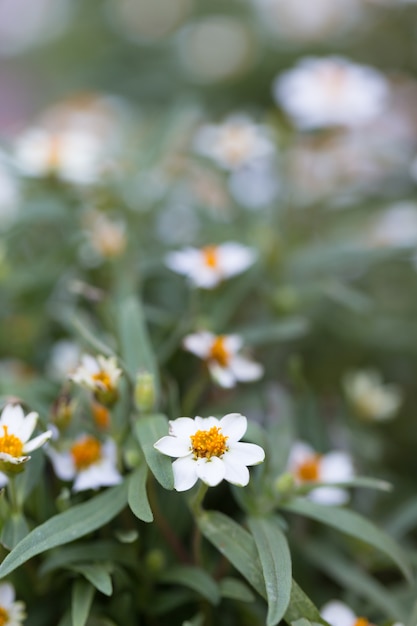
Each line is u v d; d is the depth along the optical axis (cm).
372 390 53
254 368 46
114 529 43
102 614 42
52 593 42
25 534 40
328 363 59
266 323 54
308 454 47
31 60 111
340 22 87
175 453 38
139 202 59
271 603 37
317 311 58
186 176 65
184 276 55
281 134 64
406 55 85
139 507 38
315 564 46
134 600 43
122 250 54
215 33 93
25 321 54
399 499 51
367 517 49
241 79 90
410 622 40
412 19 83
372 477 51
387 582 49
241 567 39
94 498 40
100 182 57
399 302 62
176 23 101
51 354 54
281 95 62
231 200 61
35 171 56
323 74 62
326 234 64
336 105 60
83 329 43
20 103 107
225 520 40
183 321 50
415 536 51
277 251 56
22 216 54
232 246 52
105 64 96
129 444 42
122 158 62
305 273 57
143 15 101
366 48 86
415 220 62
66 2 113
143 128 72
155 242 58
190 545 44
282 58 89
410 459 56
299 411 49
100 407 43
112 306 50
